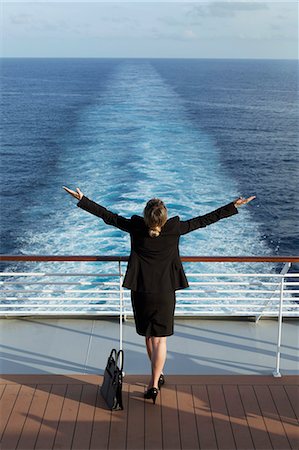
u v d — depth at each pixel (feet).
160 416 11.71
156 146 96.07
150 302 11.34
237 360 14.40
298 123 148.97
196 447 10.78
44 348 14.97
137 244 11.18
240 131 129.08
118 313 16.34
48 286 37.52
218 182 75.25
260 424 11.47
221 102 190.60
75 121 135.54
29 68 504.84
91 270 40.96
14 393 12.53
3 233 56.08
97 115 142.82
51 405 12.09
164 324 11.51
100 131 115.14
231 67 549.54
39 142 110.93
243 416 11.73
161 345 11.94
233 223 57.31
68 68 492.95
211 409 11.96
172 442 10.93
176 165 81.61
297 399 12.37
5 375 13.34
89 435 11.12
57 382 13.07
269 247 53.11
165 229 11.06
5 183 79.71
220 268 41.52
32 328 16.05
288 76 378.53
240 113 162.40
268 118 155.53
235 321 16.61
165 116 139.54
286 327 16.28
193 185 70.38
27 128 131.13
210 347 15.06
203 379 13.16
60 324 16.29
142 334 11.71
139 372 13.88
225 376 13.33
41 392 12.60
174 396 12.43
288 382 13.09
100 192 66.39
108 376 12.30
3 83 290.15
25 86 266.36
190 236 49.52
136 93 201.98
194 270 40.98
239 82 303.89
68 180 76.69
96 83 268.62
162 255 11.18
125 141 101.24
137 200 61.82
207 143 106.52
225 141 112.98
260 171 90.17
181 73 383.04
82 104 173.37
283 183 83.87
